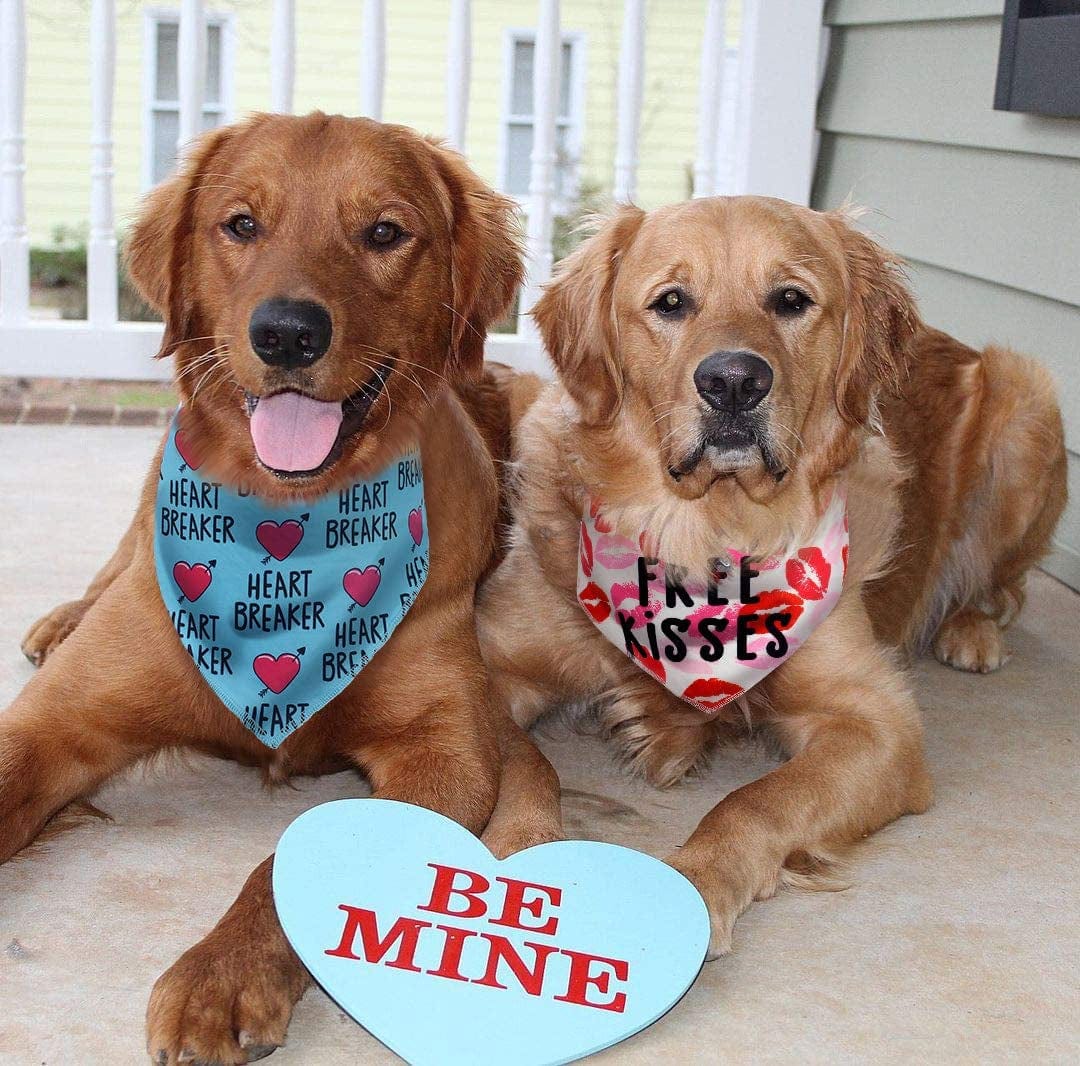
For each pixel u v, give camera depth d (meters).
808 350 1.06
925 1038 0.81
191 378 0.99
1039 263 1.68
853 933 0.91
